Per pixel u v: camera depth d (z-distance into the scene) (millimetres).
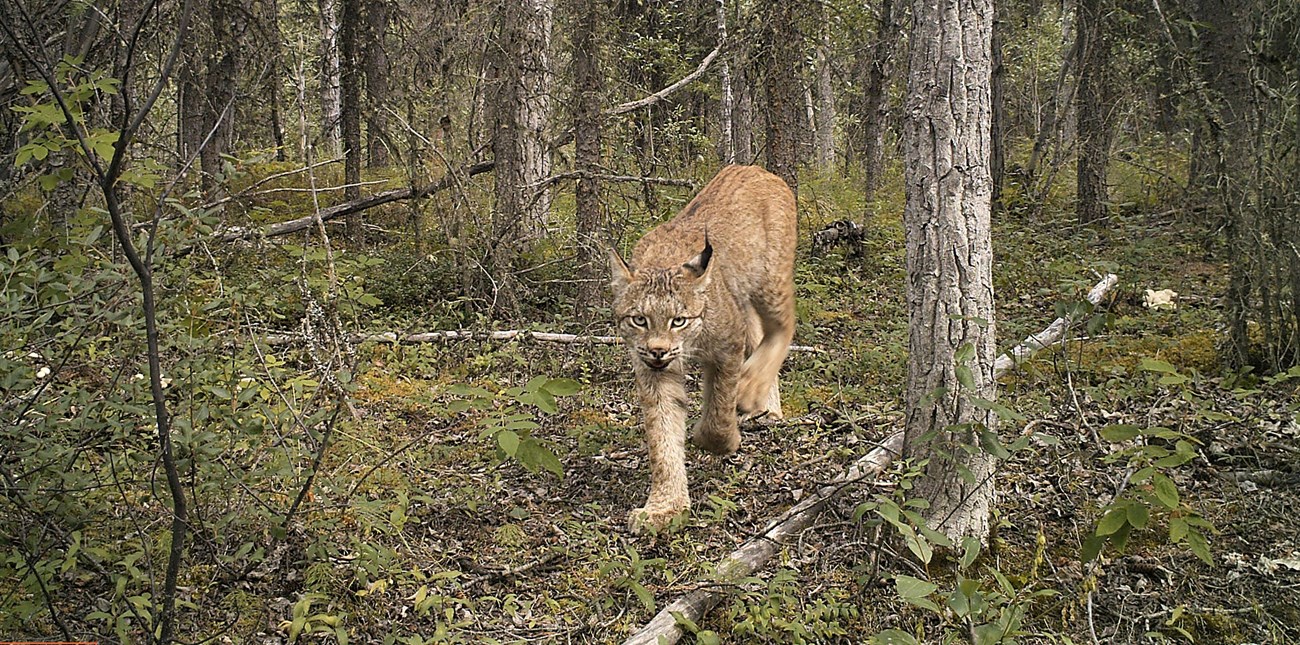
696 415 6805
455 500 5168
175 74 7191
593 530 4781
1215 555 4504
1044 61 20922
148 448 4184
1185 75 7188
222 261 5906
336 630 3541
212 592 4051
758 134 14398
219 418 3838
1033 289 10281
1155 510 4867
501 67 9680
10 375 3303
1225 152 6742
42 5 4809
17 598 3754
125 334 3654
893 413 6344
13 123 4680
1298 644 3902
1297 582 4258
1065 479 5156
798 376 7359
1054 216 14297
